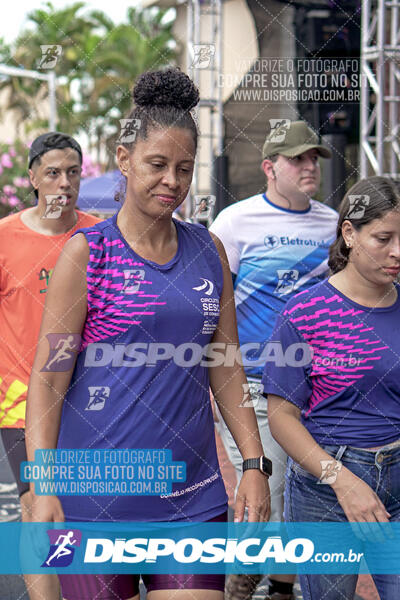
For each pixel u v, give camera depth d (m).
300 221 3.08
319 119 7.19
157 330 1.75
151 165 1.72
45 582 2.33
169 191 1.73
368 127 5.71
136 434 1.75
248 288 3.05
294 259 3.05
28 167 2.90
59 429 1.77
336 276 2.03
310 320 1.99
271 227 3.06
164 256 1.79
